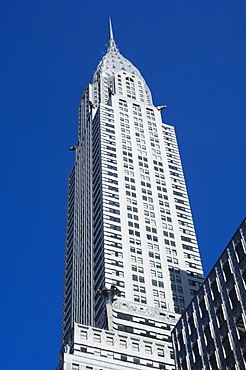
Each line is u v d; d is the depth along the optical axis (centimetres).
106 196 15850
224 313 7394
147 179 16988
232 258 7519
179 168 17988
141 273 14250
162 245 15238
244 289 7088
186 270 14888
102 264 14250
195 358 7850
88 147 19062
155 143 18488
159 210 16188
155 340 12681
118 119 18812
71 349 11194
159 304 13675
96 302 13788
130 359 11394
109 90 19925
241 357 6781
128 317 13000
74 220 18150
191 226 16250
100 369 10794
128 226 15288
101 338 11519
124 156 17412
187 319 8369
